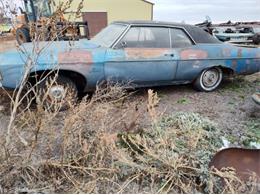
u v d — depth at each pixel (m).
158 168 2.49
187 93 5.02
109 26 4.88
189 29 4.74
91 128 2.85
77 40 4.86
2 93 4.02
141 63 4.29
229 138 3.21
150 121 3.50
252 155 2.60
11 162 2.32
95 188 2.29
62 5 3.14
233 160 2.58
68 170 2.42
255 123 3.71
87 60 3.90
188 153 2.64
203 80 4.99
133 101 4.14
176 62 4.55
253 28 14.52
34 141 2.38
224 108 4.33
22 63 3.54
